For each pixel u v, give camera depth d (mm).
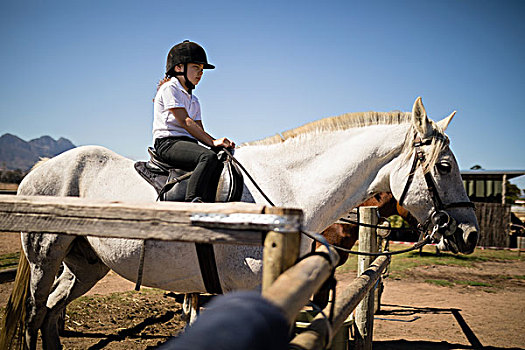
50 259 2826
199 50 2820
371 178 2859
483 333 4797
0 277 3691
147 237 1523
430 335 4699
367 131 2836
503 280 8234
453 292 7031
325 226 2770
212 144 2727
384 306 6016
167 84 2742
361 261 3930
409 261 10312
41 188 2955
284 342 884
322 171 2732
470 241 2693
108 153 3092
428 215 2760
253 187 2625
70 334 4125
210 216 1433
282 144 2805
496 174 17328
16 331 2969
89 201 1660
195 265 2502
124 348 3816
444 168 2711
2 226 1702
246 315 839
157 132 2766
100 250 2816
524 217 18031
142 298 5672
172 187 2602
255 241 1399
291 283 1133
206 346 690
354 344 3547
